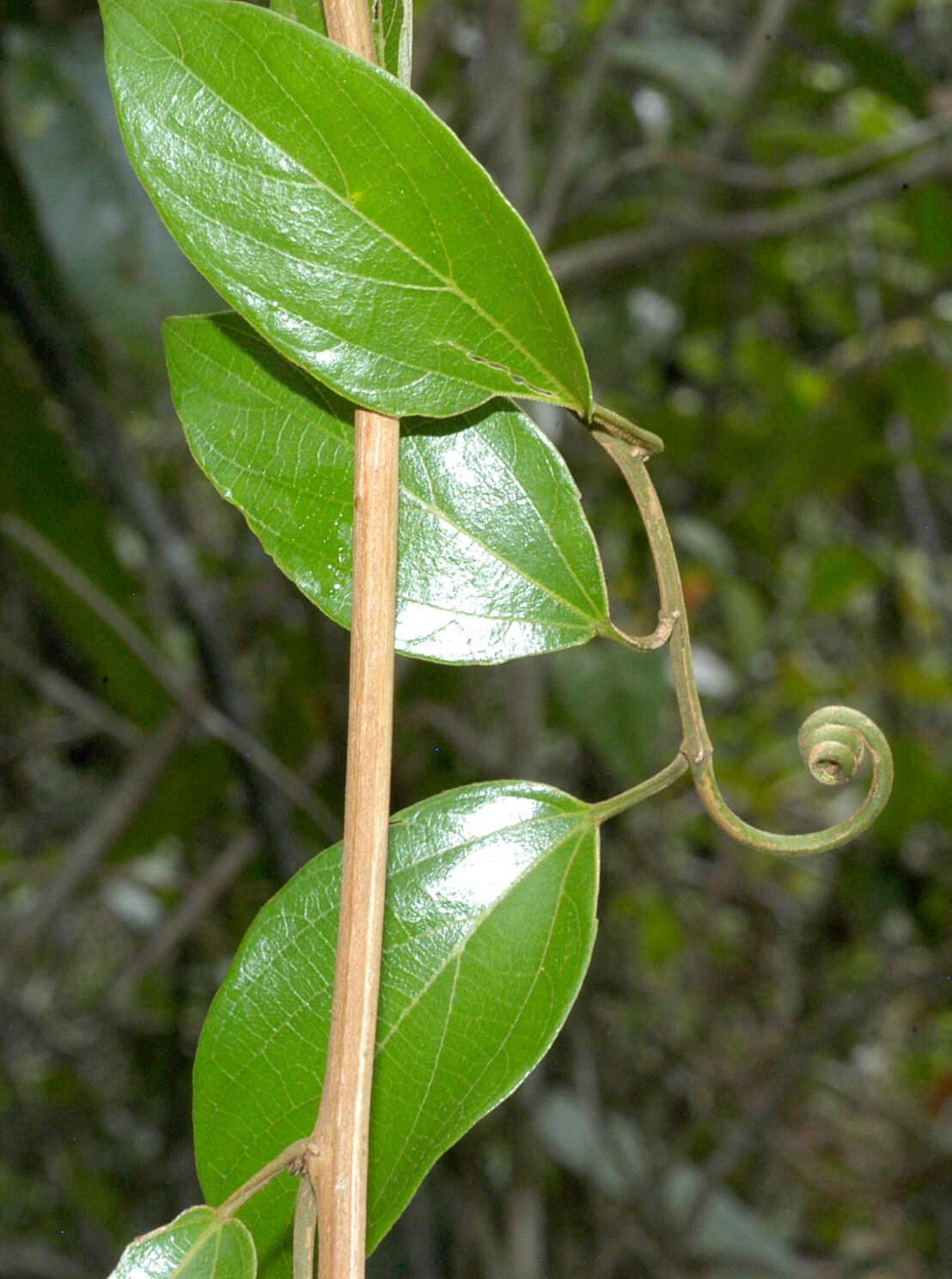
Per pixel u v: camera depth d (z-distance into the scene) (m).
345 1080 0.24
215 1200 0.29
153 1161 1.49
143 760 1.06
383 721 0.25
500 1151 1.36
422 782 1.26
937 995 1.65
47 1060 1.53
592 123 1.44
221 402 0.32
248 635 1.29
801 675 1.61
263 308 0.26
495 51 1.02
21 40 0.78
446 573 0.30
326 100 0.26
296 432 0.32
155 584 1.24
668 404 1.55
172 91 0.26
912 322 1.43
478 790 0.30
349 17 0.27
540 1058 0.28
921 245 1.44
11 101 0.75
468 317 0.27
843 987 1.70
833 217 1.10
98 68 0.78
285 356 0.26
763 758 1.68
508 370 0.27
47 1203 1.48
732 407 1.66
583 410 0.27
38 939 1.05
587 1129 1.37
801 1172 1.70
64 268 0.72
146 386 1.26
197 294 0.73
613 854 1.56
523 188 1.02
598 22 1.41
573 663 1.05
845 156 1.31
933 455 1.53
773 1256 1.40
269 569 1.31
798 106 1.48
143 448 1.43
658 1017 1.66
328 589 0.31
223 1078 0.29
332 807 1.14
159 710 1.07
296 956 0.29
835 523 1.78
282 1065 0.29
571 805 0.29
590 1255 1.47
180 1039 1.41
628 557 1.52
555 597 0.30
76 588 0.91
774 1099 1.36
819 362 1.81
